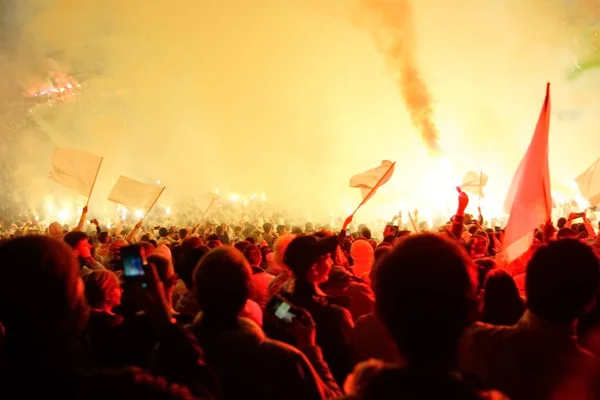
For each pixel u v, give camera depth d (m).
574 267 2.12
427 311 1.62
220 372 2.25
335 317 3.13
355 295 3.92
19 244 1.85
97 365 2.79
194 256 3.56
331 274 3.92
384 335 3.05
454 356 1.66
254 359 2.26
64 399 1.72
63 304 1.81
